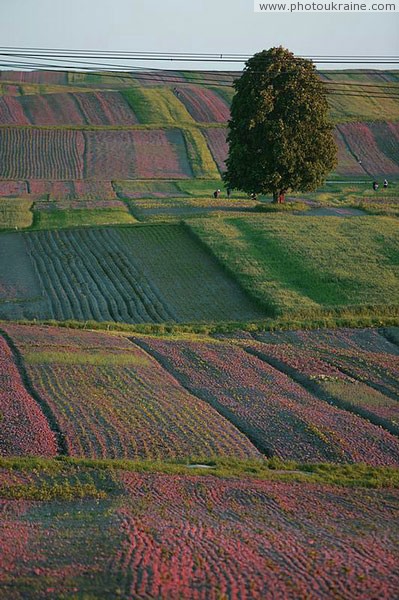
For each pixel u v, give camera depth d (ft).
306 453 172.04
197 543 111.34
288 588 96.07
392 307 296.30
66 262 358.84
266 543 113.70
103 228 408.87
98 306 304.71
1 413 182.09
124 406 193.16
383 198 536.83
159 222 418.51
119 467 156.15
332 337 268.00
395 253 360.28
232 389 211.61
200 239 380.58
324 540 117.19
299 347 256.32
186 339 262.88
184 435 177.27
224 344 256.32
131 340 258.78
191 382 217.15
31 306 303.89
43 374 213.05
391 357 246.27
